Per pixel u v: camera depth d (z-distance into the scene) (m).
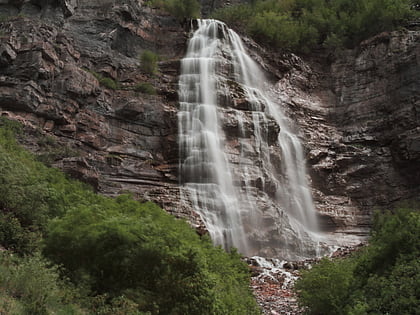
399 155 37.03
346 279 15.66
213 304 11.05
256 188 31.11
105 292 10.68
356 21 45.34
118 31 38.03
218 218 28.70
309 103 42.53
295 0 52.31
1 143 19.98
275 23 46.81
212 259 15.27
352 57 43.97
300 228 33.06
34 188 14.66
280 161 34.88
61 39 32.12
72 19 36.47
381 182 37.12
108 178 28.86
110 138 31.22
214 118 33.47
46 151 26.16
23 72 28.88
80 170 24.58
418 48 38.72
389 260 14.34
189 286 10.80
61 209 15.12
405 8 43.91
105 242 10.91
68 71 30.39
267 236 28.94
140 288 10.63
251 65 41.69
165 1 43.84
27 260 11.27
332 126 41.53
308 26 47.59
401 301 12.62
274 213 29.98
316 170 37.69
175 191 28.72
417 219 14.45
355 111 41.12
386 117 39.19
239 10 48.56
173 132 32.97
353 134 40.06
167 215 17.19
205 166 30.86
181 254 10.98
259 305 18.22
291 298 19.55
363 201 36.75
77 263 10.98
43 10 35.22
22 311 8.80
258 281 22.30
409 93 38.00
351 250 28.03
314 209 35.16
